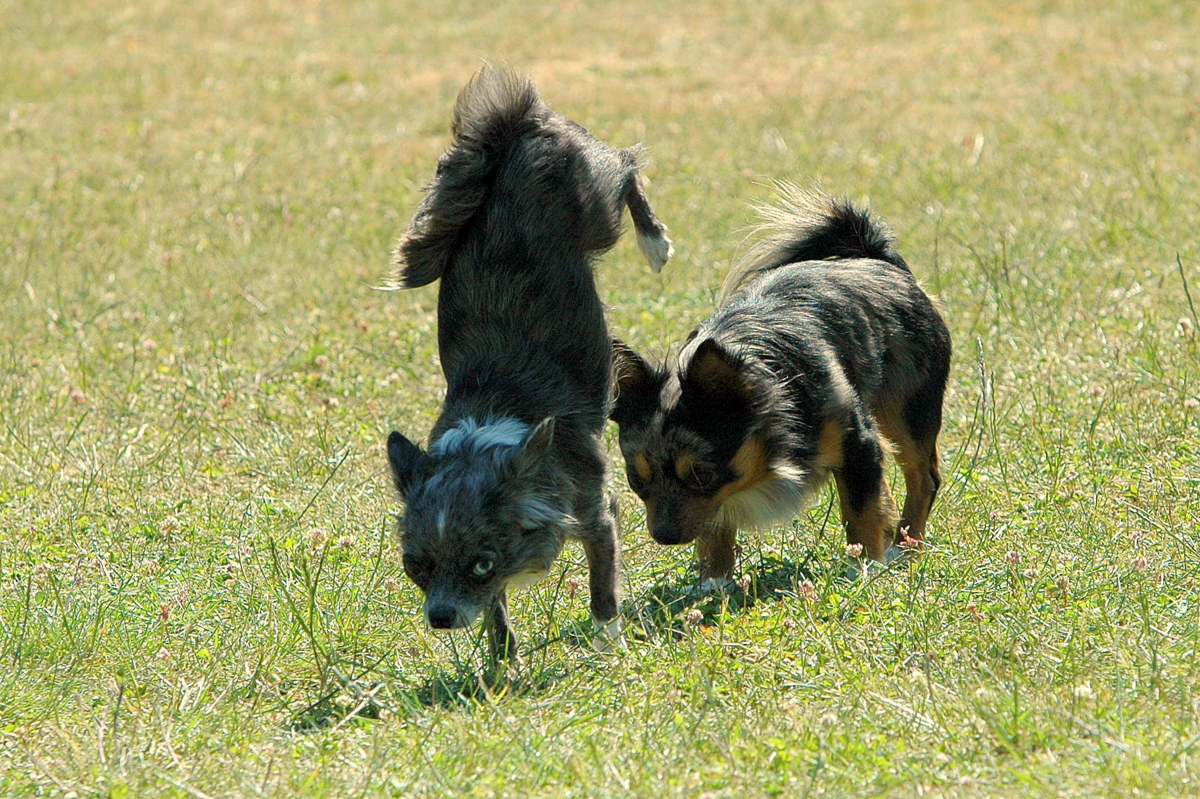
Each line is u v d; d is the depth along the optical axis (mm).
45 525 11930
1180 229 17547
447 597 8555
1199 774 6664
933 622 8992
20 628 9656
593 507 9500
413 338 16312
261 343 16594
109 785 7527
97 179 23781
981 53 28406
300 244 20469
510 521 8672
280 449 13477
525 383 9492
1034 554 10125
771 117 25578
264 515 12039
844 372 10562
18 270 19469
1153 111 23406
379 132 26625
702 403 9703
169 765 7789
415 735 7961
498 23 34000
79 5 36438
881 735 7480
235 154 25359
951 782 6887
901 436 11297
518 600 10312
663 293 17188
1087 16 30172
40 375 15789
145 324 17391
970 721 7480
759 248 12227
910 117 24859
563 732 7922
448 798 7164
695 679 8320
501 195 9969
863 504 10516
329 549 11086
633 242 19391
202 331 17031
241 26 34812
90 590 10469
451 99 28375
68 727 8422
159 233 21234
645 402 10023
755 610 9688
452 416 9398
